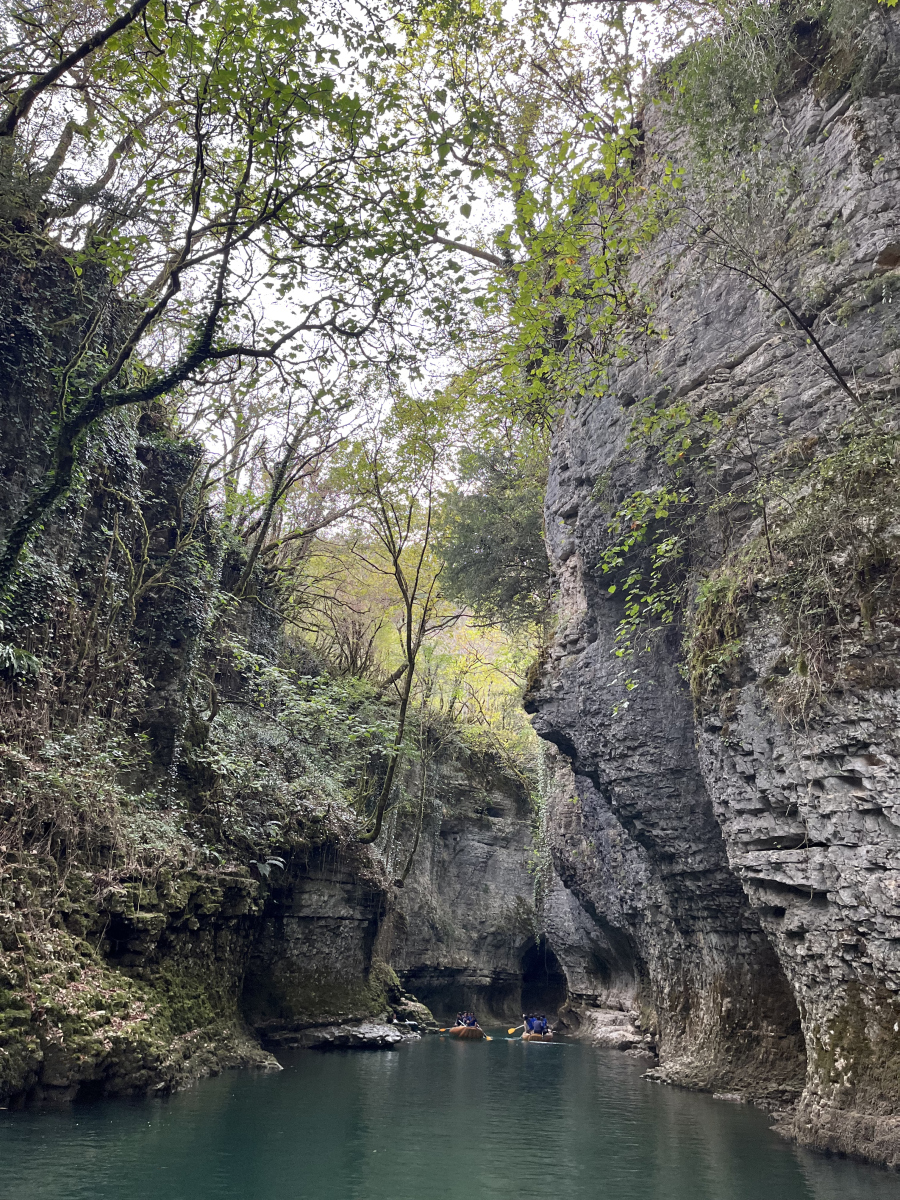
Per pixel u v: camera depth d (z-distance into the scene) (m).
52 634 13.15
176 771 15.37
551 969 35.66
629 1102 12.70
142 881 12.12
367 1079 14.06
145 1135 8.60
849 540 9.85
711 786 12.16
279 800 18.33
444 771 31.97
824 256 12.06
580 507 17.20
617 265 15.16
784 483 11.62
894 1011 8.78
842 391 11.57
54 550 13.57
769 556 11.02
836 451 11.09
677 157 14.83
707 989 15.02
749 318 13.46
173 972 12.86
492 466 24.91
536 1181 7.76
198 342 11.45
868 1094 8.77
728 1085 13.25
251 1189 7.02
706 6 15.06
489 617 27.33
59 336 13.90
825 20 12.42
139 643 15.44
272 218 11.05
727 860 13.91
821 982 9.84
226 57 10.24
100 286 14.53
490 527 24.64
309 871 18.50
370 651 27.75
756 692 11.12
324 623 30.75
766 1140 9.79
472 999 31.45
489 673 37.97
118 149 15.27
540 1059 18.75
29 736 11.89
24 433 13.19
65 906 10.51
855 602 9.60
